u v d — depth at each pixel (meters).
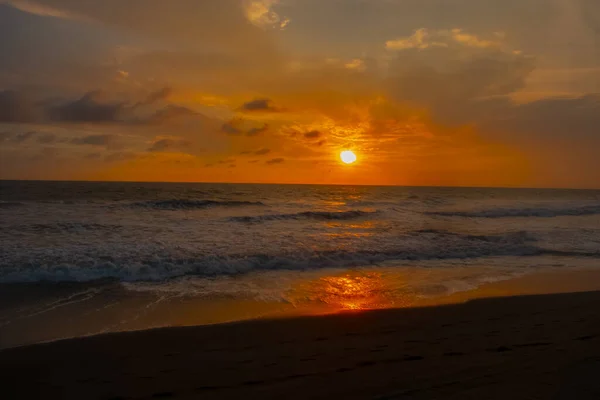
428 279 9.67
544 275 10.18
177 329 6.02
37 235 13.31
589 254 12.95
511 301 7.73
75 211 20.95
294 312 7.04
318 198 40.84
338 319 6.54
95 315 6.78
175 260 10.37
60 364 4.76
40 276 8.91
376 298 8.03
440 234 15.68
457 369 4.47
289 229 16.78
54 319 6.54
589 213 27.94
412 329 6.02
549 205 31.70
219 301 7.72
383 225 19.20
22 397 4.00
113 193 37.97
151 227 16.03
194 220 19.00
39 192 36.91
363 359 4.82
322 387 4.08
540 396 3.80
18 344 5.47
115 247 11.41
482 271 10.55
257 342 5.46
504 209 27.17
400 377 4.28
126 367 4.66
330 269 10.62
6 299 7.54
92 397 3.98
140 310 7.09
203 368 4.62
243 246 12.35
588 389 3.95
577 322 6.36
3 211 19.73
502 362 4.67
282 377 4.34
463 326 6.15
